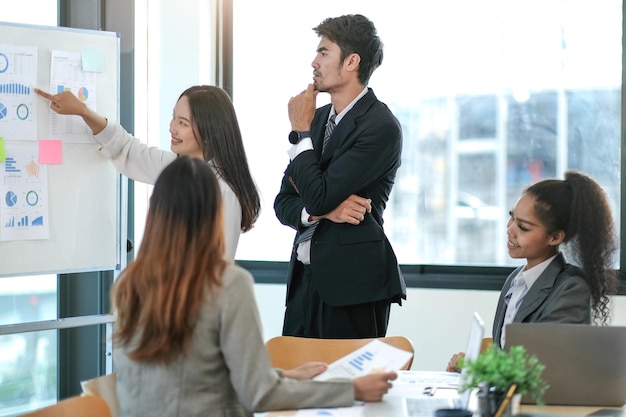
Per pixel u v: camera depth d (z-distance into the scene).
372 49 3.08
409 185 4.53
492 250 4.45
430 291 4.39
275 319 4.57
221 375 1.92
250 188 3.08
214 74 4.59
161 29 4.39
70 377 3.94
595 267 2.43
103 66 3.42
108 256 3.45
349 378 2.14
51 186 3.27
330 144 3.10
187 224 1.88
